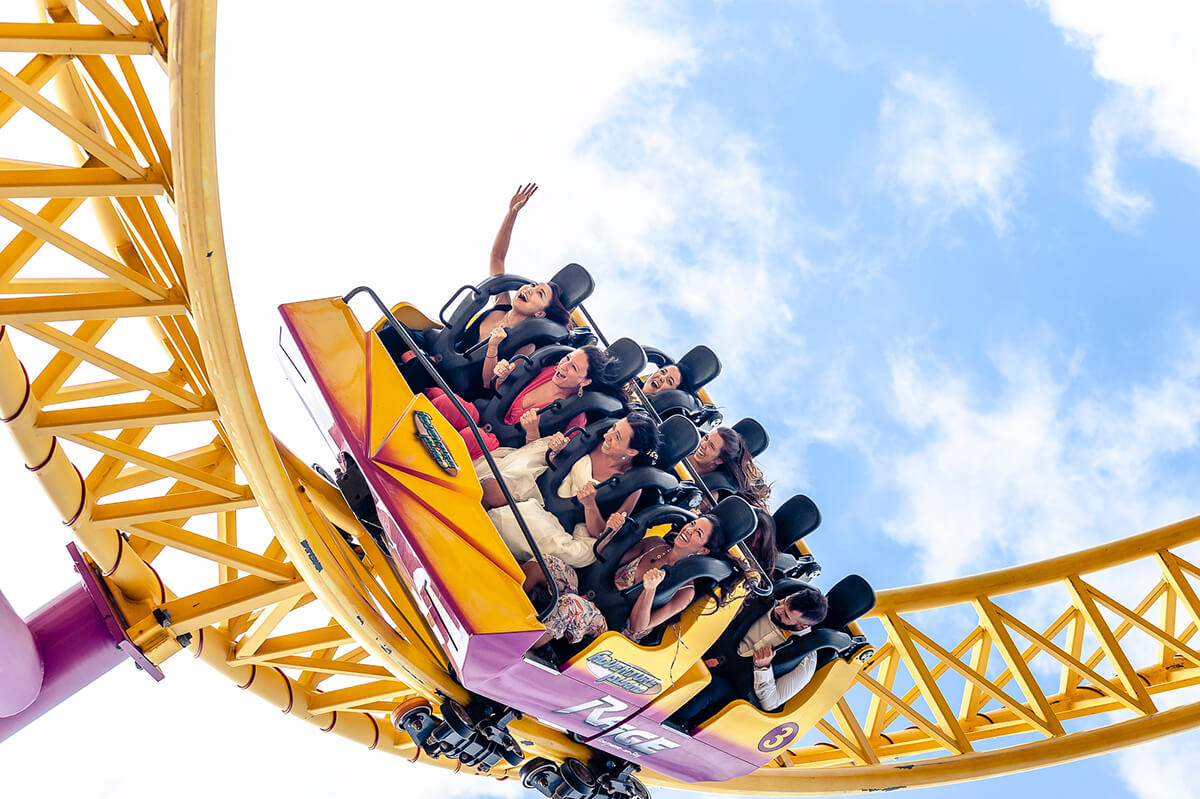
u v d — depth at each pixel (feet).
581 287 34.40
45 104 21.77
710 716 31.35
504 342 33.19
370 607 29.45
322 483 31.24
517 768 40.50
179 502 29.37
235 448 25.55
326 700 37.45
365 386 28.07
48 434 26.71
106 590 31.27
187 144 20.38
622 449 29.12
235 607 31.58
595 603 28.66
